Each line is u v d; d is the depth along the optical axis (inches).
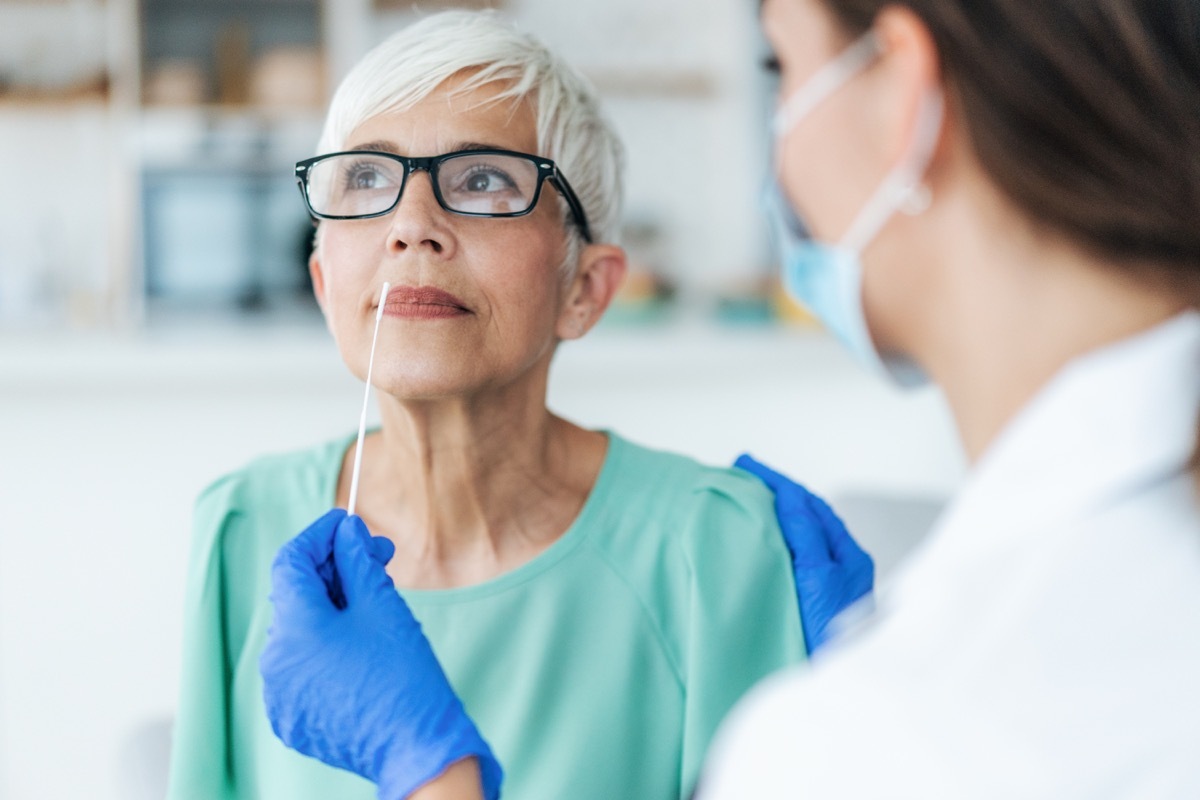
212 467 132.6
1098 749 19.5
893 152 23.5
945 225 23.6
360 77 39.7
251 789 40.7
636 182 181.5
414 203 38.1
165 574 129.6
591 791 39.1
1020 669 20.2
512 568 42.1
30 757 114.1
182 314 148.9
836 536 44.1
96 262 162.9
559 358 141.1
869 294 25.4
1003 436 23.5
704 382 148.3
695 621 40.7
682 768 40.3
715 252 182.5
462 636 40.4
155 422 131.0
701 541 41.9
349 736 31.0
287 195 150.4
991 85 21.9
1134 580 20.6
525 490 42.2
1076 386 22.0
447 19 40.3
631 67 178.7
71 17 156.6
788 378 150.0
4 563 125.7
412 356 38.3
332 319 40.7
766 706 21.9
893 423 152.7
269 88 152.8
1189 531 21.1
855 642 22.5
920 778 19.7
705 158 182.7
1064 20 21.9
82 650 123.3
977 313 23.3
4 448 126.9
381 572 33.2
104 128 161.6
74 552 128.2
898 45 23.2
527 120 39.9
